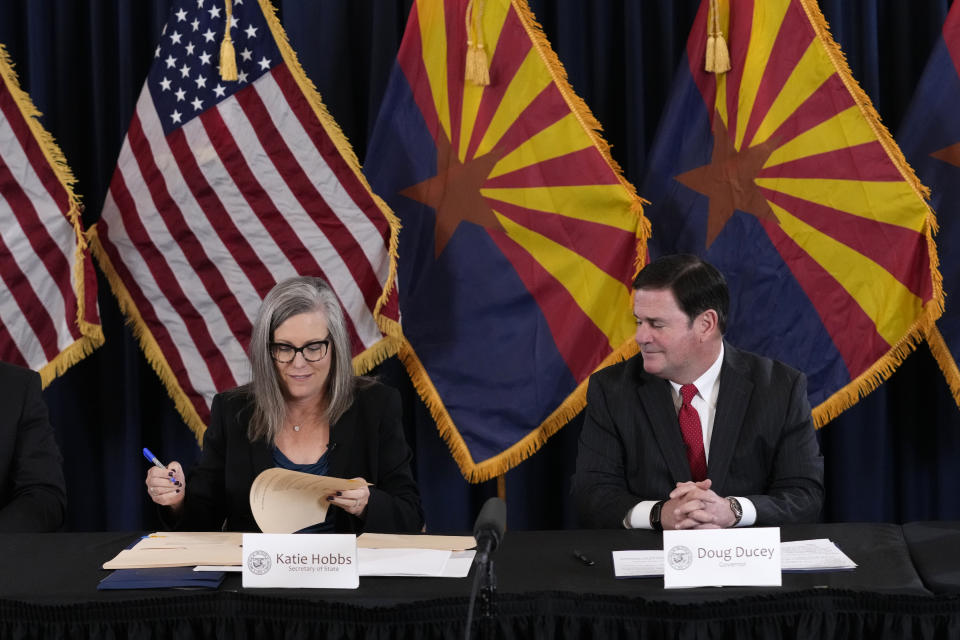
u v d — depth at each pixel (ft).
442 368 21.20
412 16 21.09
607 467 16.07
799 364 20.57
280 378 15.69
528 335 20.99
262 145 20.97
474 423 21.09
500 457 20.99
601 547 12.73
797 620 10.46
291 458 15.83
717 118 20.84
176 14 21.22
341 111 22.80
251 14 21.09
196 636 10.79
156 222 21.09
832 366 20.47
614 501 15.19
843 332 20.42
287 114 20.92
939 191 20.43
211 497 15.92
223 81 21.06
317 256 20.88
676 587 11.03
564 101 20.84
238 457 15.74
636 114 22.27
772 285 20.63
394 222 20.61
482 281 21.07
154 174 21.07
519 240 20.99
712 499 13.74
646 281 15.67
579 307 20.79
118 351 23.22
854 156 20.33
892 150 20.21
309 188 20.90
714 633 10.41
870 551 12.26
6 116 21.07
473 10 20.62
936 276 19.80
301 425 16.02
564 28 22.54
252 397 16.10
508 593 10.64
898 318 20.18
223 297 21.09
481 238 21.04
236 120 20.97
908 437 22.68
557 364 20.90
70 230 20.98
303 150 20.90
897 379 22.68
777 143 20.59
